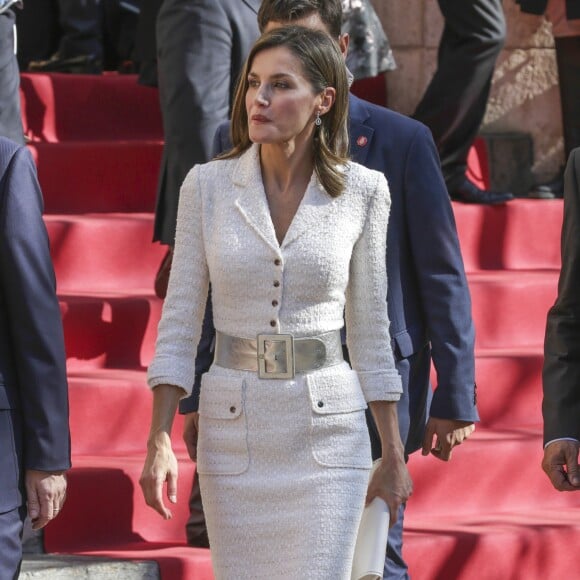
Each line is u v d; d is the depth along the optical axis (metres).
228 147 15.90
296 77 12.81
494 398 22.94
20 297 13.06
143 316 22.25
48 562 17.66
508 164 29.64
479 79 26.61
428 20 29.19
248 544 12.84
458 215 26.42
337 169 13.10
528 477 21.58
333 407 12.84
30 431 13.17
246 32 20.23
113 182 26.00
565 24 28.30
